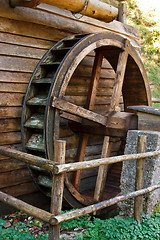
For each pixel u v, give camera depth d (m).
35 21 4.56
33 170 4.43
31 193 4.80
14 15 4.25
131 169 3.73
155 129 4.81
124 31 6.41
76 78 5.49
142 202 3.48
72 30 5.22
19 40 4.42
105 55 5.65
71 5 4.05
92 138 6.08
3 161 4.36
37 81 4.33
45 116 3.99
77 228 3.63
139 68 5.80
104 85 6.23
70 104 4.21
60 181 2.41
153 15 13.70
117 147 6.82
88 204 4.87
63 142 2.41
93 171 6.09
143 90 6.15
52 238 2.36
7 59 4.29
